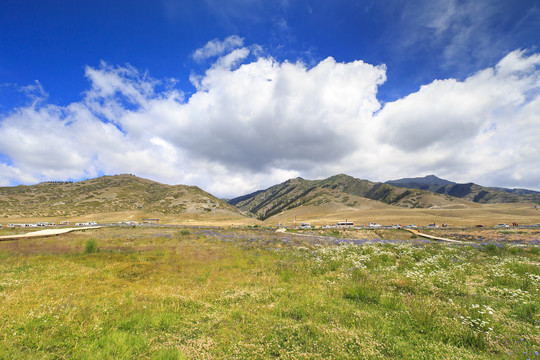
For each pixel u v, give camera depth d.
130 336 5.90
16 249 19.89
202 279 12.29
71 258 16.86
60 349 5.29
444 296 8.97
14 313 6.67
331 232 63.44
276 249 23.42
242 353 5.32
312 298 8.78
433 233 59.78
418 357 5.14
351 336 5.89
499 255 18.70
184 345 5.66
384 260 16.73
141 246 24.67
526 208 176.25
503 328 6.41
